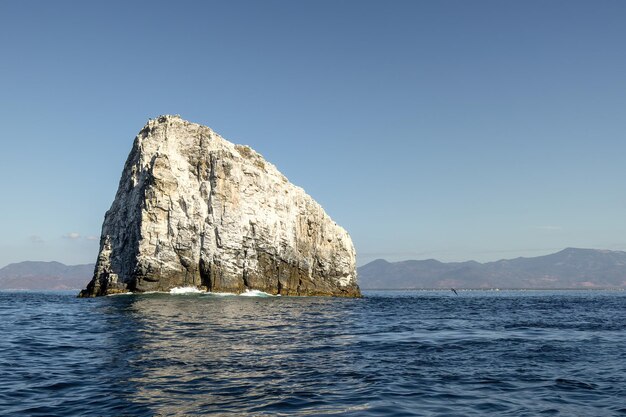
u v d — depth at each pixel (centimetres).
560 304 7681
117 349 1983
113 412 1112
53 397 1234
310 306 5316
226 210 7125
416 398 1255
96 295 7269
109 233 7481
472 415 1112
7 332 2602
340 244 8731
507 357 1891
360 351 2022
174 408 1143
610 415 1123
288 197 8131
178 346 2077
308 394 1280
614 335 2712
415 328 3059
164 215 6900
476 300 9756
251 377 1473
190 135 7525
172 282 6800
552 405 1201
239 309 4412
